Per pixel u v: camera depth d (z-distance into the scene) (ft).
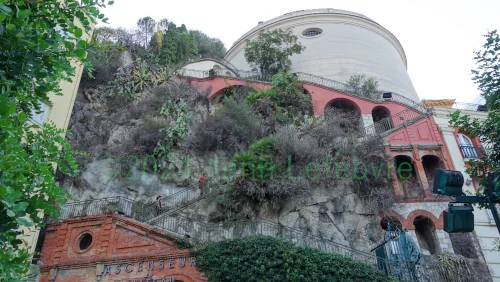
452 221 21.71
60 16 22.49
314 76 95.81
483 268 55.01
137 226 48.37
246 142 69.51
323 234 52.60
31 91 23.99
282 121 75.25
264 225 49.96
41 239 51.60
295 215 53.67
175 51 111.75
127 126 73.41
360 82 98.53
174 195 61.41
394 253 53.31
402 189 66.59
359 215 57.16
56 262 47.03
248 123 71.51
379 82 103.71
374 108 87.45
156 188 63.98
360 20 122.52
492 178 22.17
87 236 50.01
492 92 30.83
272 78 89.71
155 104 76.43
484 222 59.82
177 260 45.65
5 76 20.10
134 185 63.87
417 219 62.08
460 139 72.28
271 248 43.73
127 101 79.00
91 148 69.62
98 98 78.69
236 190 54.49
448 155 68.90
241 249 44.39
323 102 86.12
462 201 22.40
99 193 62.39
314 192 56.70
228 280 43.32
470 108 77.87
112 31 107.65
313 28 119.24
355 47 112.27
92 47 24.52
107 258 46.26
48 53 21.24
